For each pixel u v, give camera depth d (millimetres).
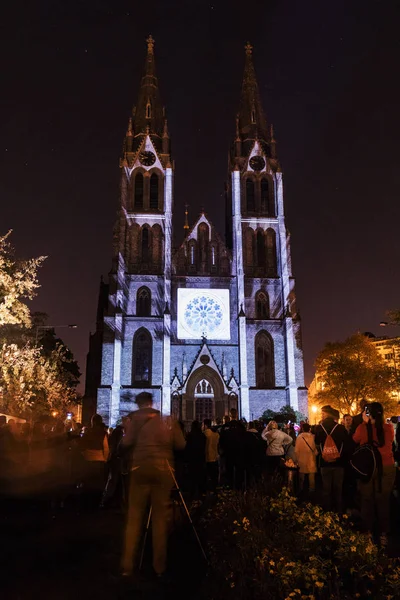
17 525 15727
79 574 10867
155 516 10867
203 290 80312
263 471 21031
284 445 22516
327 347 85125
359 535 8609
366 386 81000
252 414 75438
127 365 75562
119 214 81312
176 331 78125
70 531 14906
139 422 11367
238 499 11945
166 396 73375
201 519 12695
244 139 91375
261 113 93438
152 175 86250
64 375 81688
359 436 13656
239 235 82688
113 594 9633
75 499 20594
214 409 74875
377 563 7918
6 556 12266
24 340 64625
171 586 10016
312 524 9367
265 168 88375
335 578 7574
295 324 79500
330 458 15930
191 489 21234
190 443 21359
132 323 77500
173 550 12406
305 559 8430
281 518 9836
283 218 85062
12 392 50844
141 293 79688
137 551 12703
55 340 91875
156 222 83062
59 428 30031
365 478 13273
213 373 75938
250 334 79188
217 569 9266
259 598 7961
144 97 93000
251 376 77062
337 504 15953
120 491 21750
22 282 40750
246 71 97750
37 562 11766
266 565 8266
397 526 15023
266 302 81688
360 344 83062
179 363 76750
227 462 20953
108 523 16016
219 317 79438
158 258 81562
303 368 77688
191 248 82750
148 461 11000
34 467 26750
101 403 72750
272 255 84125
